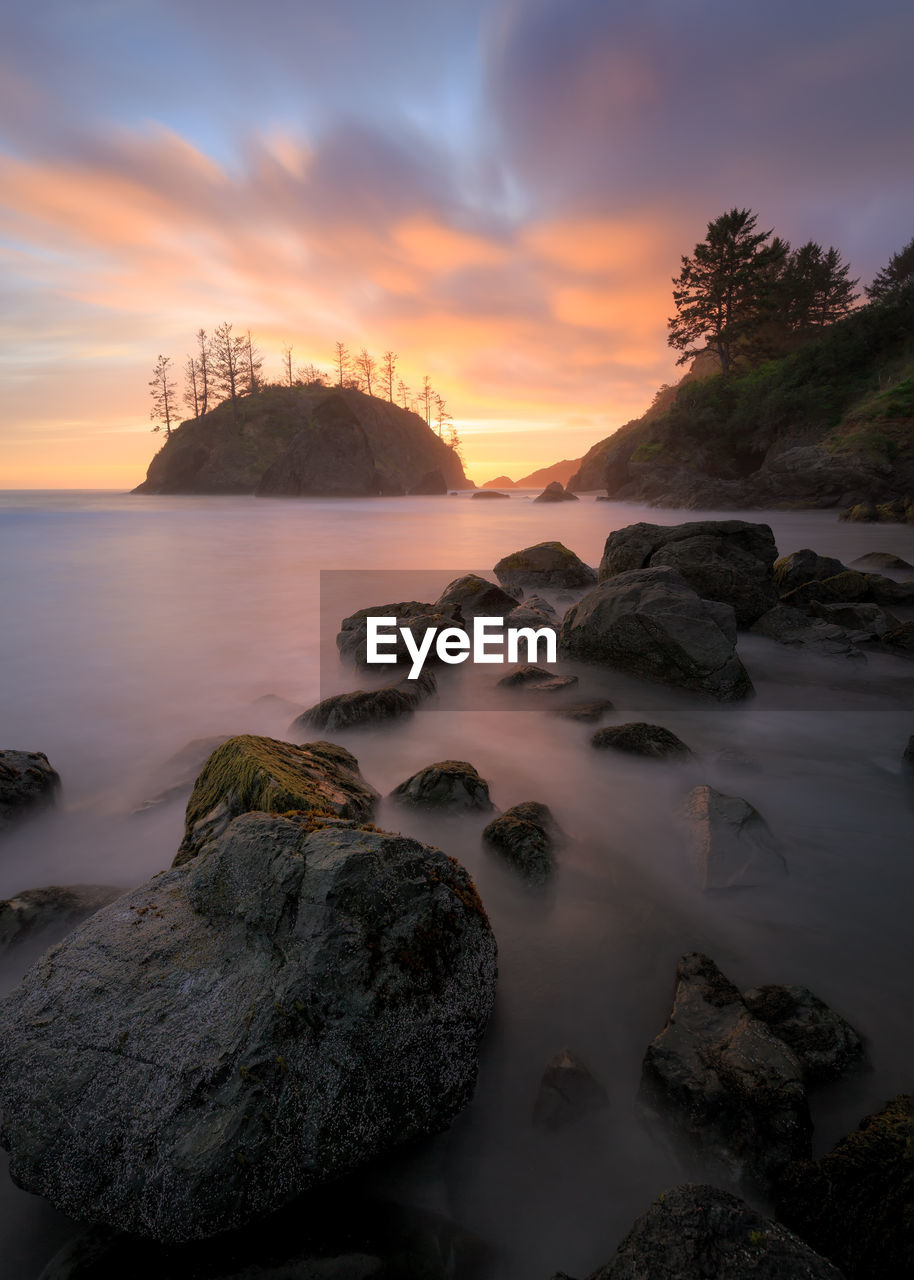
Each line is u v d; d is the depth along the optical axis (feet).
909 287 169.78
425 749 22.04
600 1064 9.99
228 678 31.58
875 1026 10.62
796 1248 6.50
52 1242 7.92
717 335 220.02
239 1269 7.13
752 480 161.38
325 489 363.97
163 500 346.74
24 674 32.19
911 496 127.13
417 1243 7.55
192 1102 7.75
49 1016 8.79
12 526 136.87
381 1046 8.51
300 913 9.21
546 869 13.88
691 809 16.06
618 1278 6.45
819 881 14.40
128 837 16.90
